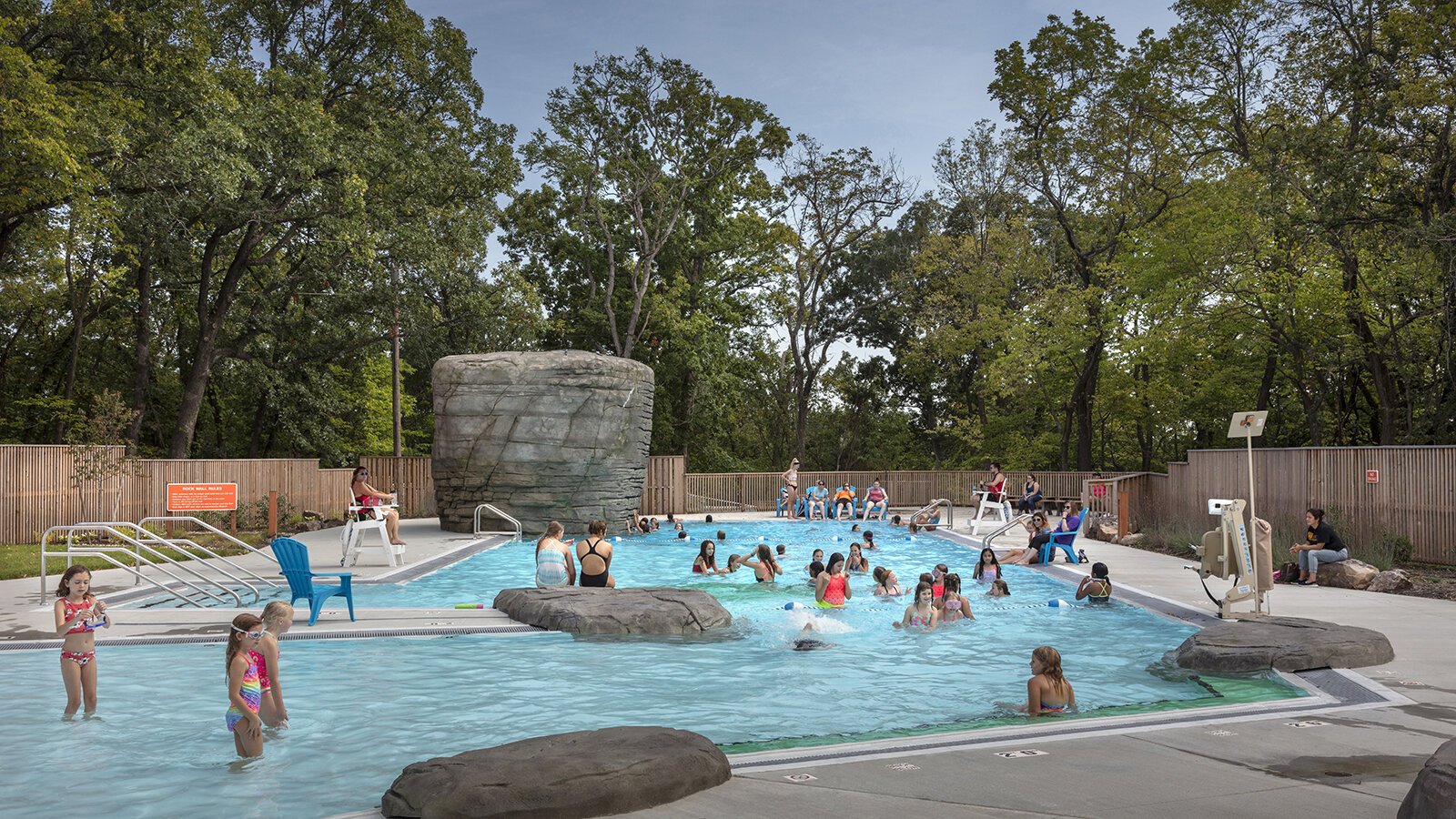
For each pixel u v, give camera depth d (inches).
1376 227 1027.9
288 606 277.4
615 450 1029.2
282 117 1054.4
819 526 1175.6
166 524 865.5
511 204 1761.8
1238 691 323.6
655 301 1699.1
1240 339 1282.0
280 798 216.7
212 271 1350.9
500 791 173.3
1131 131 1456.7
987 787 192.2
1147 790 190.1
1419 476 662.5
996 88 1537.9
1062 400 1843.0
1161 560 741.3
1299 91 1146.0
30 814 205.0
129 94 994.1
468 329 1454.2
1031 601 560.4
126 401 1494.8
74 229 1062.4
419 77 1366.9
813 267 1898.4
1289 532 743.1
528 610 464.8
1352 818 171.0
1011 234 1800.0
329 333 1397.6
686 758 191.8
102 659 379.9
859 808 177.3
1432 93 850.8
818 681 354.0
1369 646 345.1
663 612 451.8
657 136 1673.2
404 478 1280.8
